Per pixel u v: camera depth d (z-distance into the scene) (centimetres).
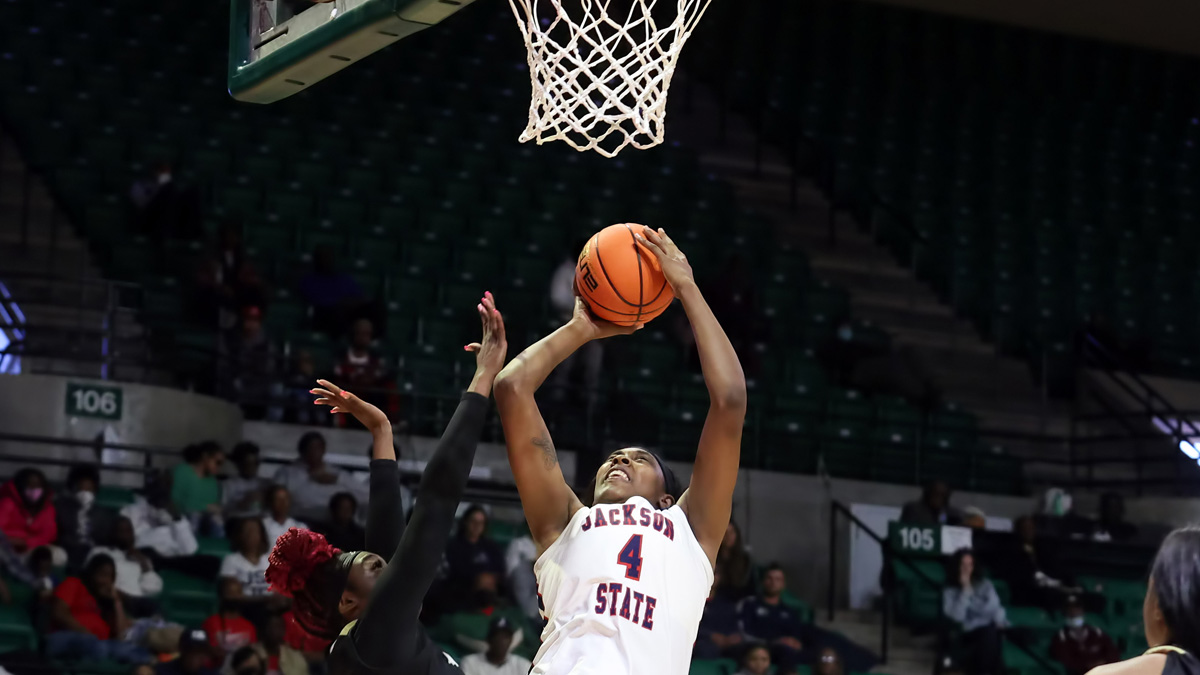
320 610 297
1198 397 1460
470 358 1204
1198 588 232
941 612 1062
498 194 1458
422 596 269
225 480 980
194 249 1212
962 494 1251
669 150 1612
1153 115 1847
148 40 1499
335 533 916
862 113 1744
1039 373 1444
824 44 1788
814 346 1364
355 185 1416
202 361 1097
